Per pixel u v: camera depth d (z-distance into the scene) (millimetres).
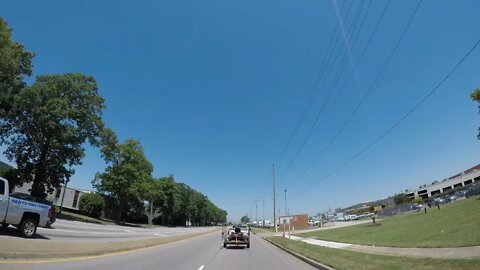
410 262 14594
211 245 33219
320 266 16656
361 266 14805
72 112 53500
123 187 80438
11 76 43938
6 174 52594
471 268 11797
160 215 128000
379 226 46250
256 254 24891
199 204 168375
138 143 85125
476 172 132375
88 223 50188
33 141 53094
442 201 75500
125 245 22906
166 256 20000
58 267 11883
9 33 39375
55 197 75312
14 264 11586
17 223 17578
